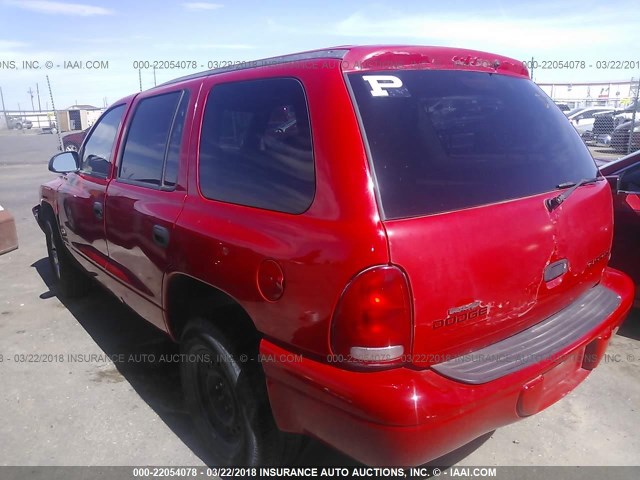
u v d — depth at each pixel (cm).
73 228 436
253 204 235
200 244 251
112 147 381
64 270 507
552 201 237
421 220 196
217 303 257
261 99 244
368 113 208
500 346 222
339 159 202
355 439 194
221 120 266
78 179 434
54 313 489
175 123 302
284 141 226
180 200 280
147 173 324
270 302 215
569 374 252
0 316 484
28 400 345
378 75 220
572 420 314
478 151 228
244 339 248
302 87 225
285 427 223
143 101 356
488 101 246
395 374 192
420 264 191
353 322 189
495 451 289
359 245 188
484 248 207
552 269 237
